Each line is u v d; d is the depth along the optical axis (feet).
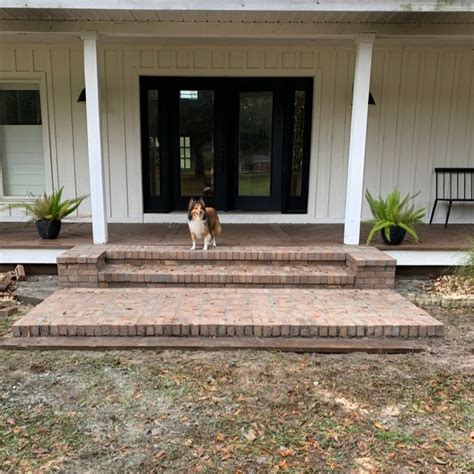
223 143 21.58
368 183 21.95
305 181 22.09
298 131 21.68
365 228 20.51
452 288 15.80
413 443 7.81
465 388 9.54
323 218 22.26
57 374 10.00
